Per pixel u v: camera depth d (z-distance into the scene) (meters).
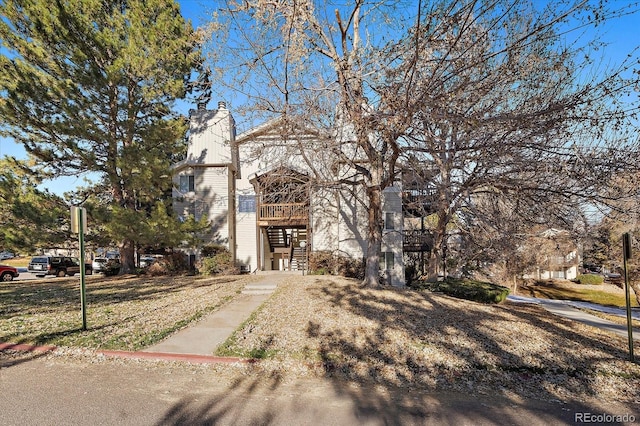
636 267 19.53
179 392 4.82
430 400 4.78
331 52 9.88
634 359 6.59
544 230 16.45
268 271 20.47
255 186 19.56
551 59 8.47
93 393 4.74
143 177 15.66
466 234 16.42
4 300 11.25
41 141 15.97
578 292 29.12
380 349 6.47
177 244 17.14
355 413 4.32
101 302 10.62
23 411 4.20
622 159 8.45
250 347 6.50
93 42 15.55
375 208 12.35
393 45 8.54
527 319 9.63
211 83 9.98
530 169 9.44
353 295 10.84
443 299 11.23
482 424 4.12
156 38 15.53
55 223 15.94
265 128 11.76
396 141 9.81
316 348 6.46
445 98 7.49
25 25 15.31
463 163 10.06
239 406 4.43
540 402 4.86
